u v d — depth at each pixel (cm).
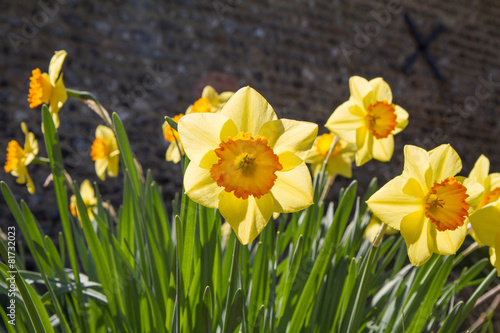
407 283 60
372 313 60
